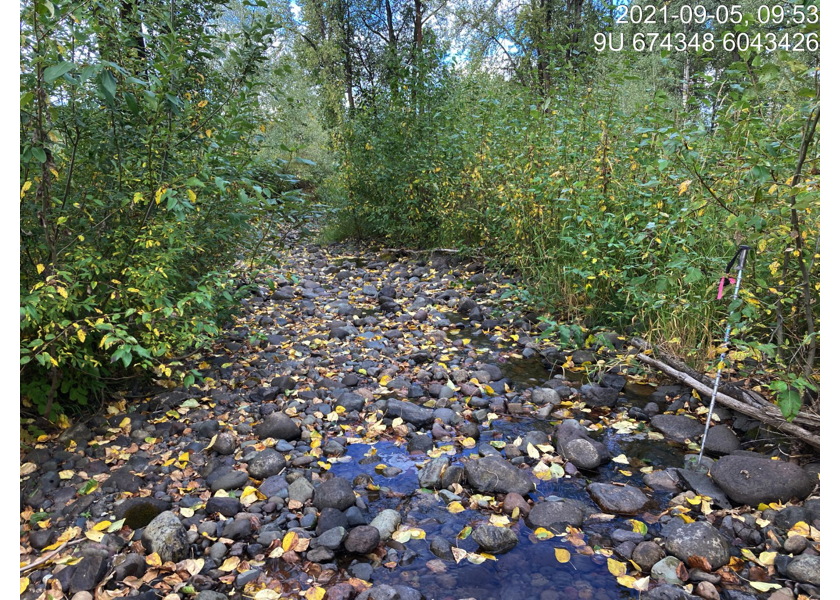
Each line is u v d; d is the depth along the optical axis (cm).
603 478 268
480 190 637
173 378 358
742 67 253
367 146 845
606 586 194
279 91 373
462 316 536
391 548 218
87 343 280
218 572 202
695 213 356
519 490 254
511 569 204
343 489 246
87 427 295
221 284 326
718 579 194
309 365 409
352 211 929
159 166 303
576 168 461
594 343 418
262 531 225
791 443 272
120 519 226
